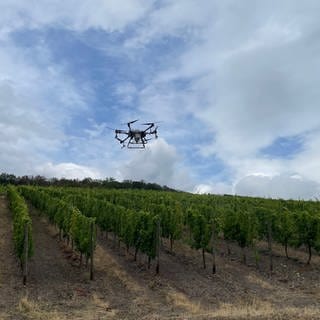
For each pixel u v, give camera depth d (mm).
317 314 12680
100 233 33156
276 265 23062
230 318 12391
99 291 17688
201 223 22469
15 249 23141
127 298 16641
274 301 16141
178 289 18156
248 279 20109
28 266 21797
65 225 27266
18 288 17500
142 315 14094
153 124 38156
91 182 96750
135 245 23219
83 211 36062
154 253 21484
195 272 21406
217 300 16438
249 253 26016
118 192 51938
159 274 20797
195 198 45438
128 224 24094
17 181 97750
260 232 27156
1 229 34062
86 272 21078
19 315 13648
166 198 41594
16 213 26578
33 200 50188
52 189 56438
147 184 90250
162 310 14859
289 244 24344
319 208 33812
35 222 39344
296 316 12438
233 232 24156
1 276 19359
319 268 22250
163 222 26359
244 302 16078
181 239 29281
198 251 26469
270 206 35500
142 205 33750
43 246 27844
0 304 14930
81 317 13727
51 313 13961
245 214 24156
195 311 14586
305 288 18453
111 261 23531
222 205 38906
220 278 20234
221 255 25438
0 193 65375
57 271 21156
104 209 30484
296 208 35000
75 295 16766
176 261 23891
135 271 21438
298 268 22359
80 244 21594
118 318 13648
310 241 22969
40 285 18312
